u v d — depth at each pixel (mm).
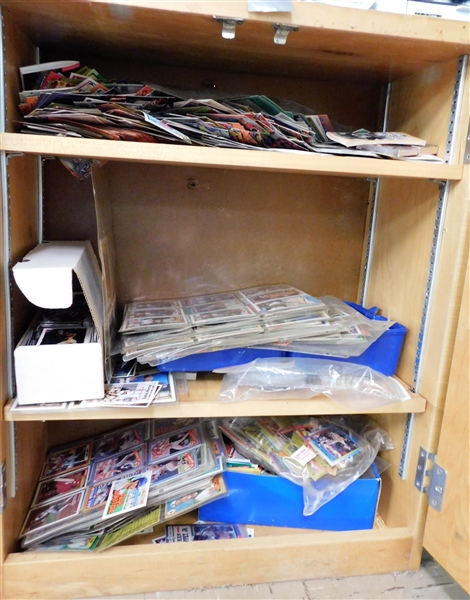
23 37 695
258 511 846
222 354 792
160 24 631
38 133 631
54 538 759
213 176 912
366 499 843
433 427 769
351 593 771
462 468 710
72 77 659
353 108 936
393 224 896
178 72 860
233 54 758
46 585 723
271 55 752
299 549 782
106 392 704
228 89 882
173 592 758
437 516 769
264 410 744
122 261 916
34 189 808
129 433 967
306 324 787
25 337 694
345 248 1001
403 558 821
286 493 831
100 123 620
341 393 777
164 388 742
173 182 899
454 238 714
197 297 943
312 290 1011
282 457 842
